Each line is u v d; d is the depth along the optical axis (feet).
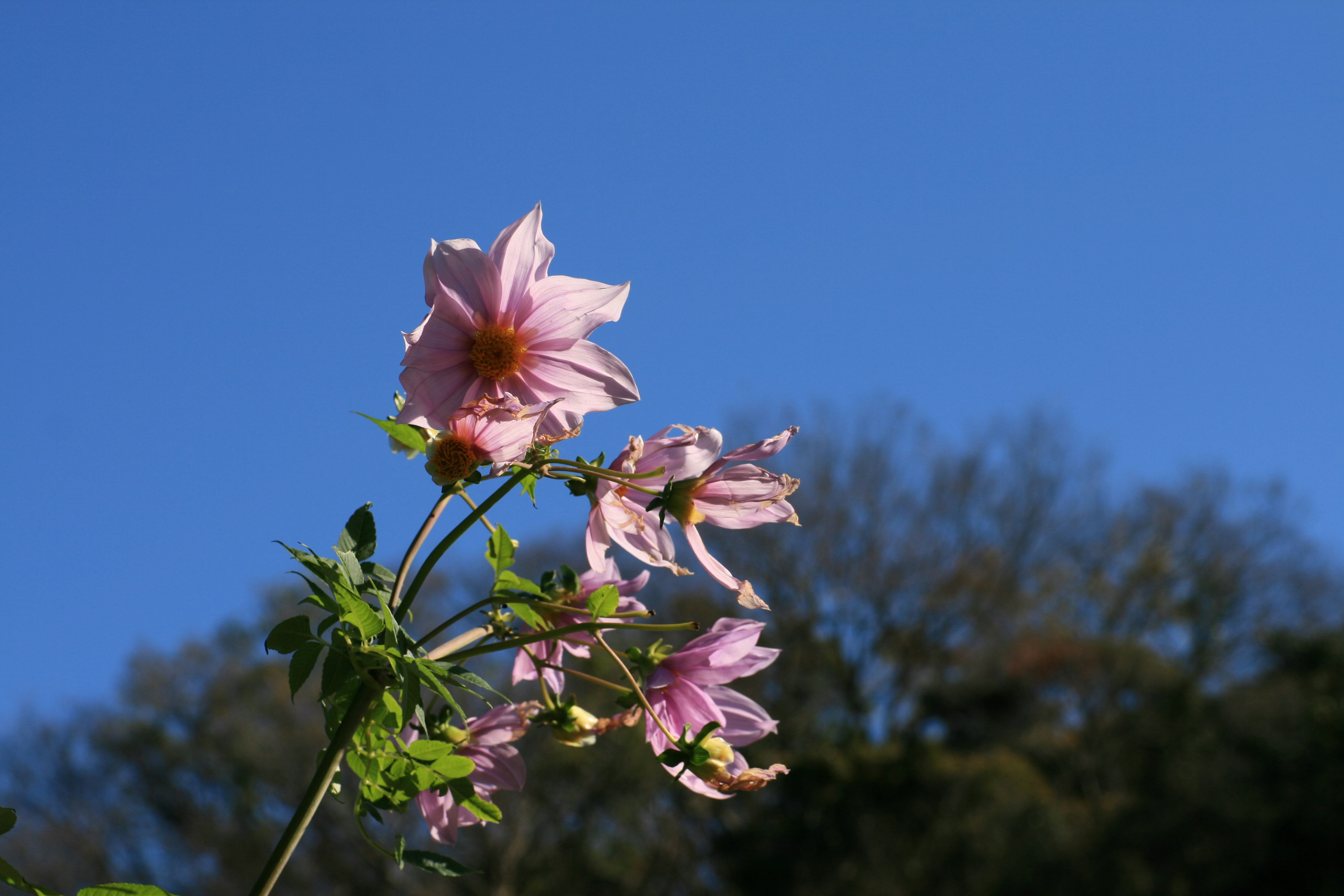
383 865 52.08
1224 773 48.06
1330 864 42.65
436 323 4.55
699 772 4.62
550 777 50.67
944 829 48.85
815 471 79.71
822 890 47.29
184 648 60.90
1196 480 90.99
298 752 54.65
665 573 70.74
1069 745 74.59
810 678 74.64
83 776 61.00
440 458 4.47
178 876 57.57
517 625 5.16
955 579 79.20
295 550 4.03
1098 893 45.37
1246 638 86.07
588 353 4.68
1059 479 84.69
